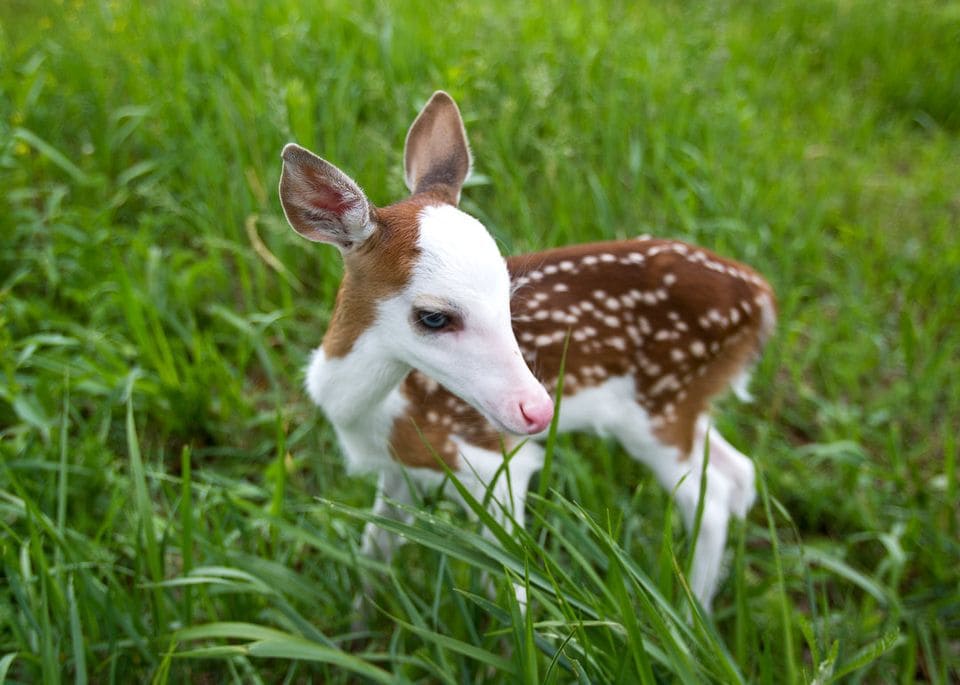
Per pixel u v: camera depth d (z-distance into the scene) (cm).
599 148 241
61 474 170
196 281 206
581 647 161
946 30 354
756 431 199
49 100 238
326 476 189
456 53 259
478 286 159
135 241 200
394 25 261
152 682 167
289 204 162
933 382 201
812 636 156
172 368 191
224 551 170
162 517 183
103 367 190
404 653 172
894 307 219
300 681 174
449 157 170
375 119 232
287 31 251
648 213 229
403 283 161
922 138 302
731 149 251
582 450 193
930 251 232
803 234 227
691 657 160
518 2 300
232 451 190
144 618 173
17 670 170
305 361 195
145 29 268
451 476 160
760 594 178
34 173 226
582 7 312
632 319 176
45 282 205
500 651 172
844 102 297
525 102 243
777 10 364
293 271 208
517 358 160
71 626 163
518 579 159
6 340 189
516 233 211
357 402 168
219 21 267
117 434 191
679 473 181
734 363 182
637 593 157
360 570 172
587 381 176
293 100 210
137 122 226
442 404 172
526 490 178
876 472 187
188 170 219
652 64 270
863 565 187
